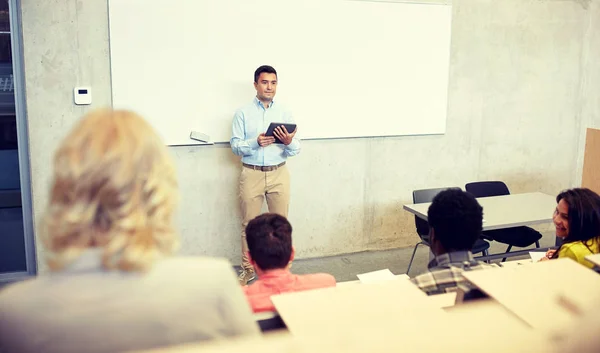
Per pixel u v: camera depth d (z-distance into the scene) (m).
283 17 4.44
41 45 3.91
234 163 4.53
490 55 5.23
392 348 0.63
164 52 4.18
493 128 5.37
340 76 4.70
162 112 4.25
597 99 5.71
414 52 4.91
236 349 0.61
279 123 4.03
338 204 4.93
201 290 0.89
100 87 4.09
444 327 0.68
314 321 0.99
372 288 1.13
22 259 4.30
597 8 5.51
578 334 0.64
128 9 4.04
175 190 0.91
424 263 4.86
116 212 0.82
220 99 4.37
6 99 4.07
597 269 1.32
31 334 0.81
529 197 4.39
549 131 5.60
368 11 4.68
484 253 4.25
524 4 5.25
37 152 4.04
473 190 4.49
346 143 4.85
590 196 2.41
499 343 0.64
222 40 4.30
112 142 0.83
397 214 5.17
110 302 0.83
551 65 5.47
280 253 2.07
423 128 5.08
